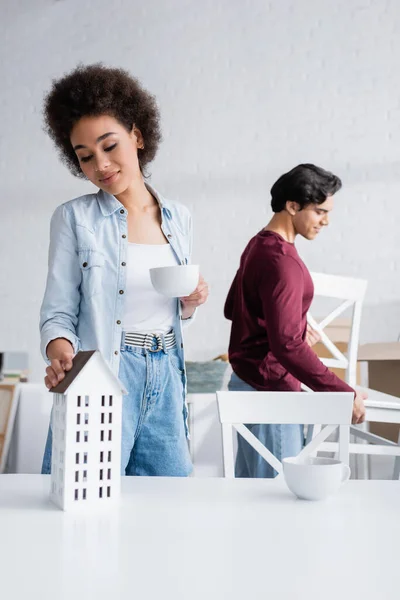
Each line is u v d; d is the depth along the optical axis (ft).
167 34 16.90
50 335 4.49
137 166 4.87
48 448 4.52
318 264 16.05
